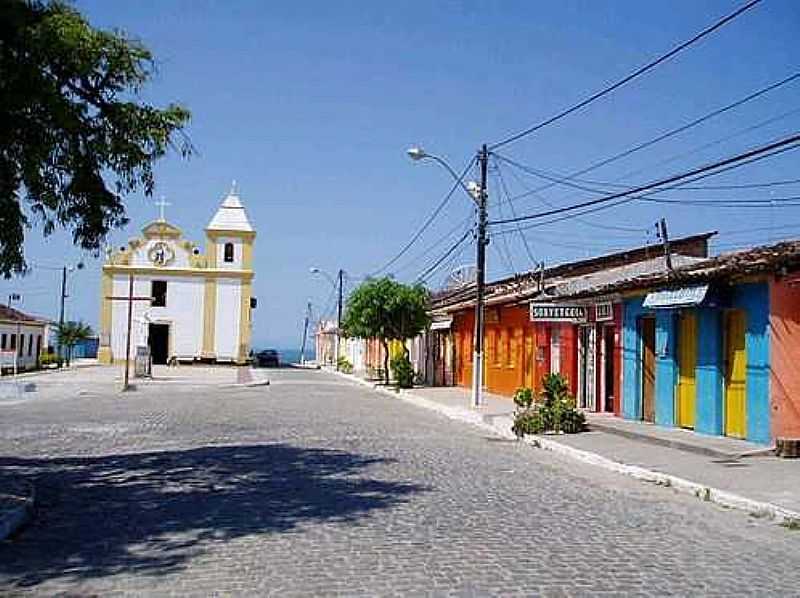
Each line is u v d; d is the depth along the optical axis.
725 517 10.56
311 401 31.58
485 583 7.02
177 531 9.21
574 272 31.64
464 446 17.92
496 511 10.34
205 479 12.81
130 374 51.66
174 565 7.77
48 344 73.75
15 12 10.23
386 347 44.97
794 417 14.98
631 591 6.87
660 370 19.36
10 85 10.26
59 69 10.70
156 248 68.50
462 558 7.89
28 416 24.09
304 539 8.72
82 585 7.18
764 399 15.45
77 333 73.25
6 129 10.47
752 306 15.81
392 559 7.84
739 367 16.61
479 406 27.69
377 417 24.91
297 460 14.92
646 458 15.24
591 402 23.98
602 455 15.77
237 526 9.41
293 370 67.44
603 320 22.62
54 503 11.02
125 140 11.20
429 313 43.91
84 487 12.23
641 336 20.72
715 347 17.03
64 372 54.94
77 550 8.45
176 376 50.53
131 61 11.02
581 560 7.89
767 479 12.73
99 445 17.27
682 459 14.95
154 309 68.19
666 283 17.70
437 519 9.76
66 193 11.30
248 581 7.17
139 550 8.40
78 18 10.78
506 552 8.15
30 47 10.27
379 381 47.56
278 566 7.63
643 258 31.94
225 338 68.94
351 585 6.98
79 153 11.08
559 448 17.27
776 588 7.12
